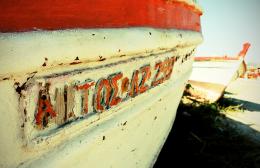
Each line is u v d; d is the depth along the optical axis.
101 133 0.63
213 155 1.83
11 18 0.37
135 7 0.66
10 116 0.40
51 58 0.42
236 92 4.24
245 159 1.83
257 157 1.85
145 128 0.97
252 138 2.20
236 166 1.74
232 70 3.06
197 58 3.32
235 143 2.05
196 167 1.68
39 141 0.46
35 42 0.39
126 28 0.63
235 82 5.25
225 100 3.52
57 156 0.52
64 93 0.49
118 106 0.67
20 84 0.40
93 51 0.51
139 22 0.69
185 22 1.09
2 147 0.41
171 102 1.26
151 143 1.13
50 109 0.47
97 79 0.56
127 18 0.63
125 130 0.78
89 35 0.50
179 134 2.11
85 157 0.62
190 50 1.28
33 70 0.40
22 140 0.43
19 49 0.37
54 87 0.46
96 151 0.66
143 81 0.78
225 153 1.90
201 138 2.10
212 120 2.49
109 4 0.56
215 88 3.22
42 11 0.41
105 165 0.76
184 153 1.83
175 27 0.97
